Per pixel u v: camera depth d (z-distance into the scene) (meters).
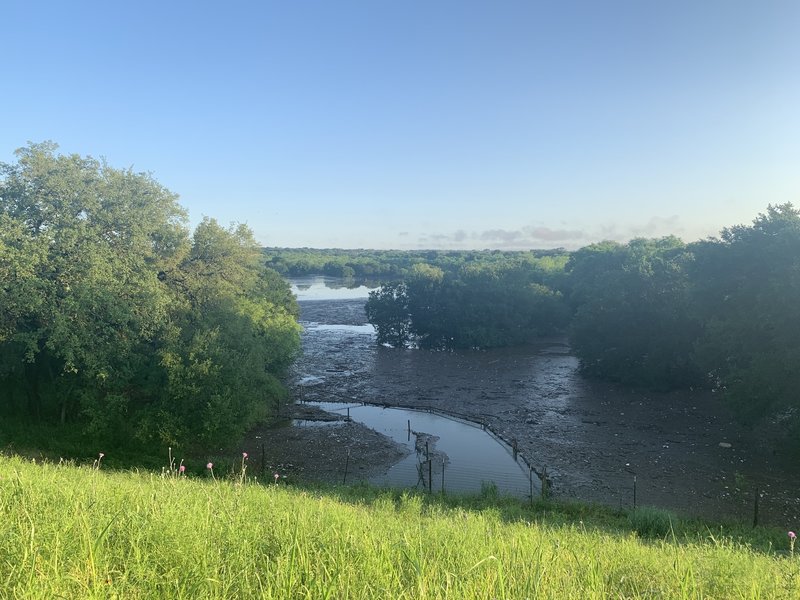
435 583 4.16
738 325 29.30
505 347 66.69
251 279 37.75
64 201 23.83
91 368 22.72
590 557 6.13
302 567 4.27
